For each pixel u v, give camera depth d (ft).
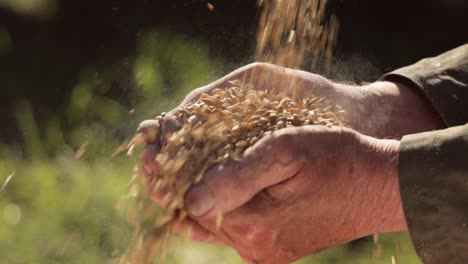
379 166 3.56
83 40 9.57
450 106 3.97
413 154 3.41
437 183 3.38
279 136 3.48
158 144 3.78
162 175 3.64
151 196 3.66
